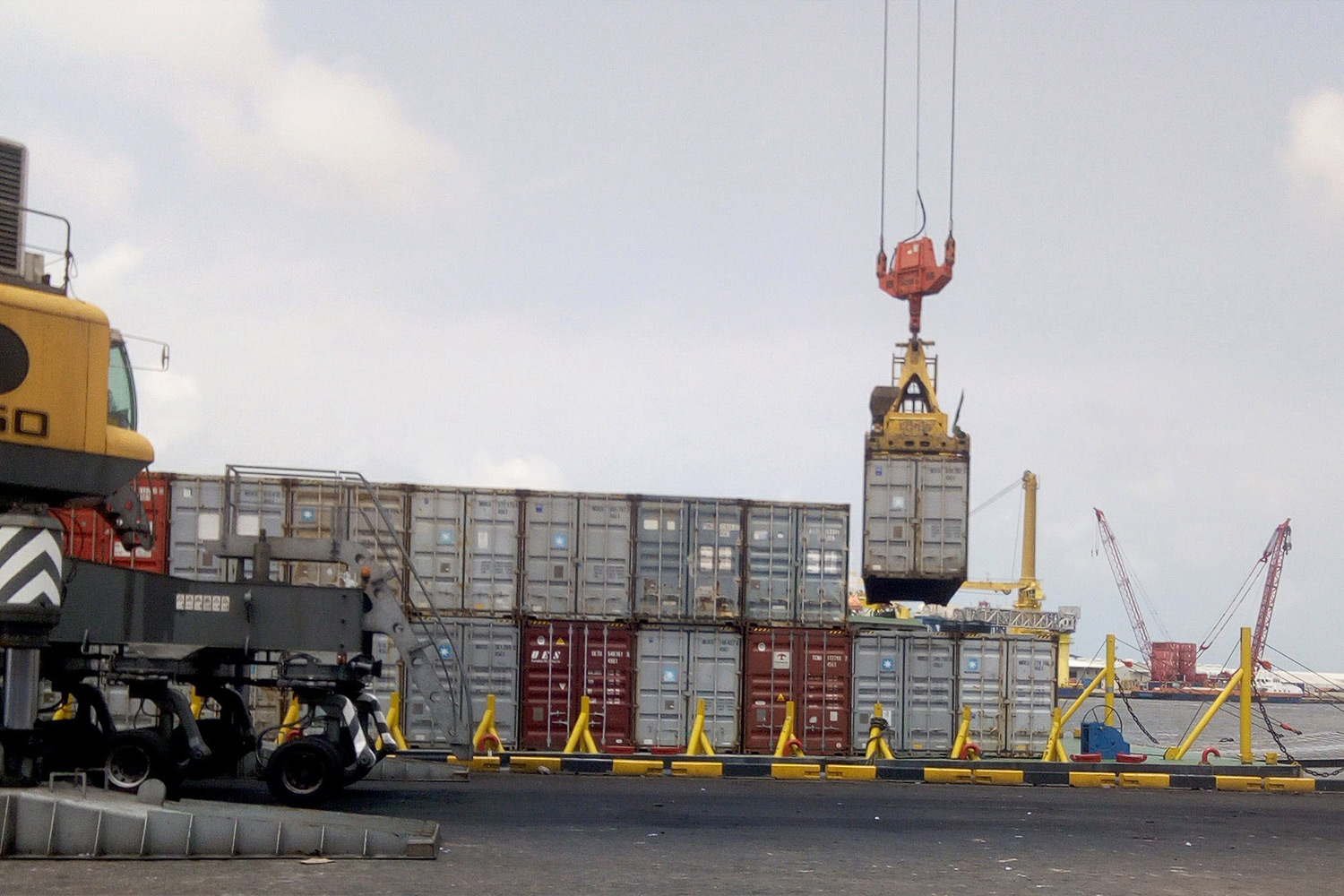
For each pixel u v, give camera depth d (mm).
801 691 30656
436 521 29609
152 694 16516
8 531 13422
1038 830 17281
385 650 28844
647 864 13117
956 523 36844
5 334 13750
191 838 12547
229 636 17203
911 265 50469
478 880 11812
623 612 30188
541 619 29844
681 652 30281
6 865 11906
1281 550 137375
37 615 13461
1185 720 126562
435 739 28672
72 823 12383
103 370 14516
